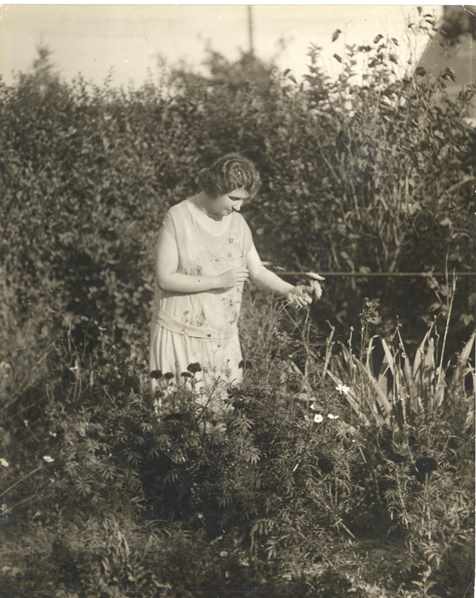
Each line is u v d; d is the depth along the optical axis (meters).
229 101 5.46
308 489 4.61
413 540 4.62
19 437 5.14
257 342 5.33
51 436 5.12
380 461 4.75
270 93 5.44
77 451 4.74
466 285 5.42
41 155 5.47
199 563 4.57
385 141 5.43
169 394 4.85
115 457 4.73
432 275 5.44
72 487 4.74
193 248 4.98
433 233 5.44
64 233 5.54
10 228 5.49
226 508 4.66
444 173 5.41
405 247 5.46
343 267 5.51
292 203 5.54
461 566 4.59
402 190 5.45
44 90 5.36
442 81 5.34
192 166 5.56
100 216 5.56
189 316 4.99
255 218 5.57
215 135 5.52
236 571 4.56
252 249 5.18
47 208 5.51
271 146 5.51
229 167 4.92
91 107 5.43
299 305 5.23
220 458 4.64
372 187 5.47
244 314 5.39
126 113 5.46
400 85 5.36
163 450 4.65
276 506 4.59
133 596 4.49
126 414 4.77
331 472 4.63
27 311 5.48
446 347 5.43
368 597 4.51
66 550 4.57
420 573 4.56
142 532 4.66
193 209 5.00
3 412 5.25
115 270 5.59
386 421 4.98
